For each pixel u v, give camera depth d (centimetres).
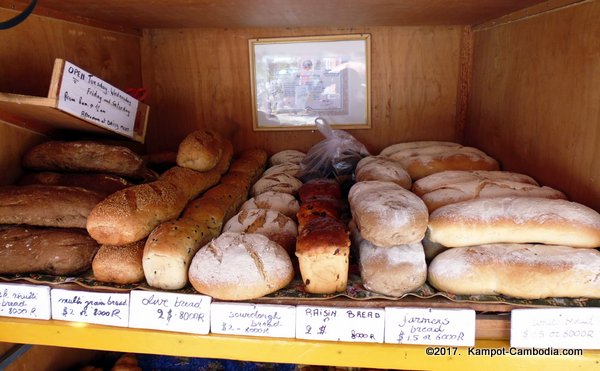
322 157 138
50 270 89
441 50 150
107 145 107
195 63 156
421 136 156
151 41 155
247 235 88
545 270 76
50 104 90
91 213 88
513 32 121
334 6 110
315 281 81
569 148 96
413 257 81
